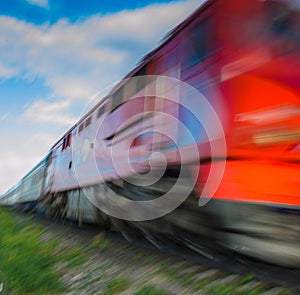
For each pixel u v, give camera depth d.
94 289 4.79
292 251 3.74
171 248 6.00
